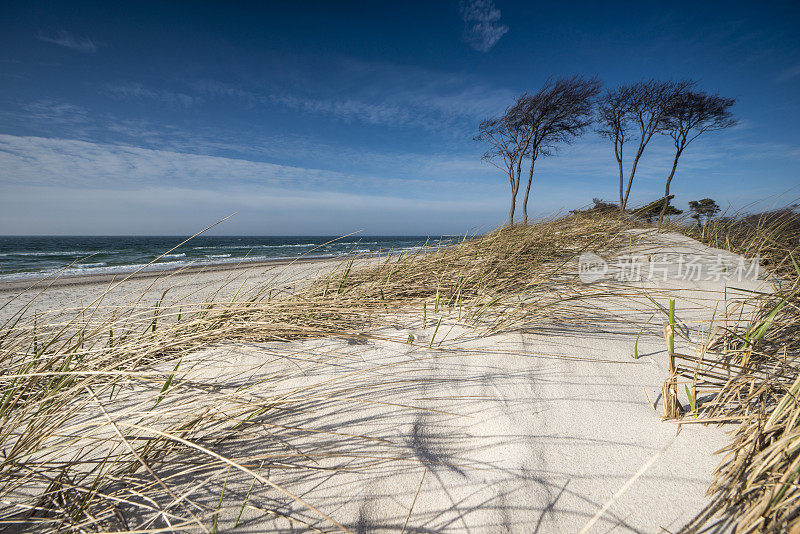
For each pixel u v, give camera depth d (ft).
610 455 3.67
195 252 86.17
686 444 3.76
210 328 6.72
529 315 7.01
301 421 4.31
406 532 3.02
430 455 3.77
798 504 2.59
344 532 2.94
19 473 3.58
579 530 2.93
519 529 2.97
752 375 4.19
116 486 3.49
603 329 6.74
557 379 5.11
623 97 51.42
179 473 3.57
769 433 3.28
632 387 4.93
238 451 3.87
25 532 3.03
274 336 6.66
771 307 6.13
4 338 6.01
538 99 47.83
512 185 53.78
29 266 53.42
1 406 4.26
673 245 12.48
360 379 5.14
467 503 3.22
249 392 4.86
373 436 4.03
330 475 3.55
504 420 4.25
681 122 50.49
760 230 12.82
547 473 3.49
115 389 5.33
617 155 53.83
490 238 11.95
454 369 5.37
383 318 7.30
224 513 3.18
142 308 6.70
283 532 3.02
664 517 2.98
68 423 4.48
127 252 84.02
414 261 10.41
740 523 2.68
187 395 4.86
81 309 6.02
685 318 7.27
